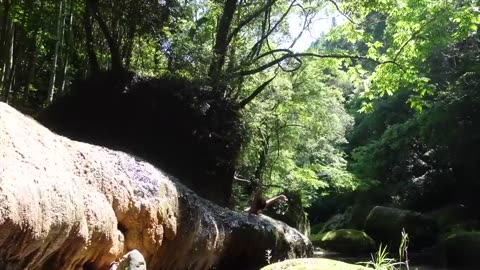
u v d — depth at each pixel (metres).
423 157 23.89
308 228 16.30
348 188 24.31
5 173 2.71
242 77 13.74
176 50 11.88
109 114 10.22
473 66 20.58
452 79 21.92
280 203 14.27
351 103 29.58
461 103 20.02
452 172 22.39
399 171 23.81
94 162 4.06
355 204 25.41
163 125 10.38
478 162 20.89
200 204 5.89
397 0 13.55
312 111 19.39
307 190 21.64
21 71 15.73
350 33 14.63
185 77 11.40
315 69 18.61
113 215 3.91
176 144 10.39
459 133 20.39
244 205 14.73
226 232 6.61
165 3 11.30
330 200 28.16
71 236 3.28
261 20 16.34
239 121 11.85
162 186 4.83
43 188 2.96
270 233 7.80
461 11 12.57
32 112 13.42
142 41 11.67
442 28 12.85
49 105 10.98
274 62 13.86
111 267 3.89
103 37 12.41
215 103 11.33
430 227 17.72
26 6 11.95
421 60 13.95
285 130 19.47
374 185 23.94
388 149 24.03
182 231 5.17
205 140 10.74
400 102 26.00
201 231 5.73
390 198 24.20
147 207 4.39
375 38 24.44
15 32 13.83
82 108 10.24
